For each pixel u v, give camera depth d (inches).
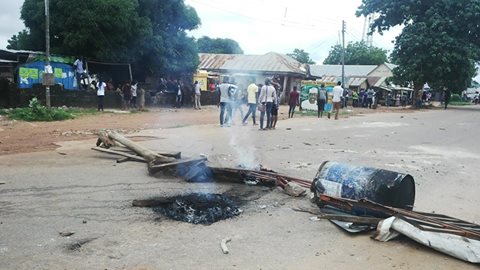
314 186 237.9
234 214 221.3
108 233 188.7
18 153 373.1
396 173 221.6
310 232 198.1
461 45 1406.3
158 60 1083.9
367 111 1219.2
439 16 1416.1
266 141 483.5
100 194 249.1
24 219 203.9
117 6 931.3
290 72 1482.5
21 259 159.9
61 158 352.5
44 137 480.1
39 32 992.2
